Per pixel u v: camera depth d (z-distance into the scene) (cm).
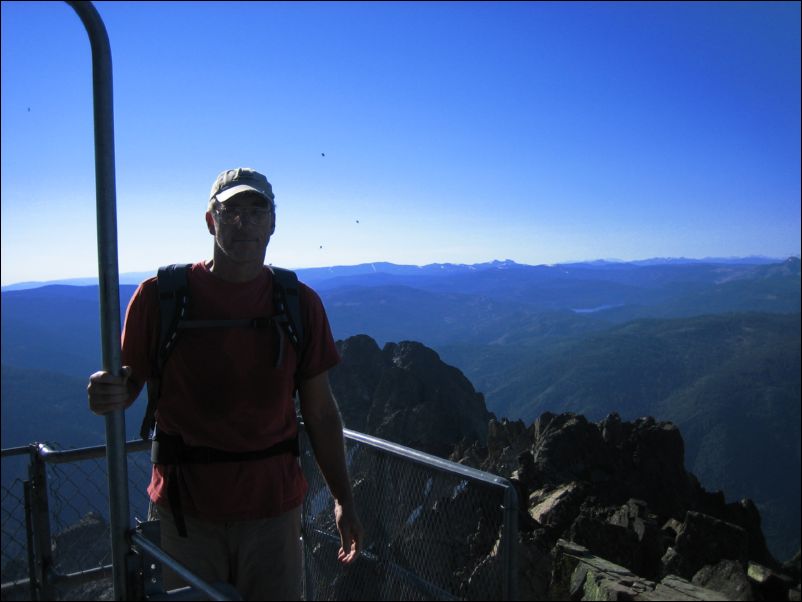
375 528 199
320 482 230
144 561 176
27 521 226
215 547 175
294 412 186
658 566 410
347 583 210
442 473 176
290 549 181
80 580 227
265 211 171
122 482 164
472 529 168
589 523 432
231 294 175
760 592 301
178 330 171
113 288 158
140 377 175
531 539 361
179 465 173
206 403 171
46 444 228
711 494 909
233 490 171
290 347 178
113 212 157
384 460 198
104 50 152
